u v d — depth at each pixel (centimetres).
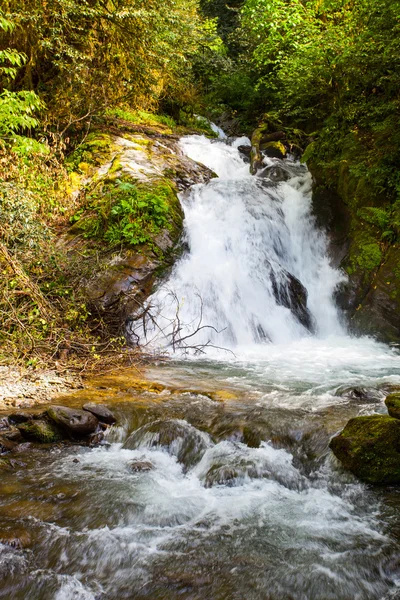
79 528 319
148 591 272
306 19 1352
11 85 1009
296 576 281
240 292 836
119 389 541
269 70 1620
